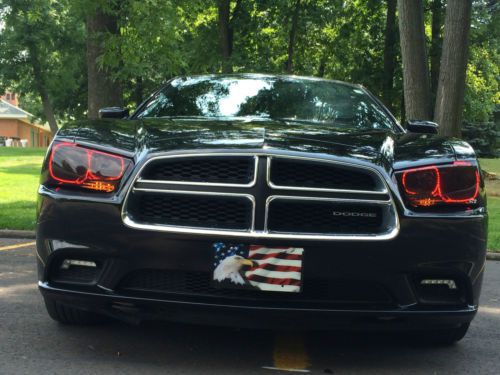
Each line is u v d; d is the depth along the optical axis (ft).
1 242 23.26
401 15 31.53
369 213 9.23
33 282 15.96
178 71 35.01
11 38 114.01
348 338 11.80
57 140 10.11
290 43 61.21
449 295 9.50
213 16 62.80
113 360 10.01
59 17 112.98
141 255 9.18
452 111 30.73
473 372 10.18
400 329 9.52
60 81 116.98
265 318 9.12
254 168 9.13
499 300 16.20
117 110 13.60
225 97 13.82
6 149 118.73
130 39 30.94
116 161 9.57
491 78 86.58
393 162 9.61
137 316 9.66
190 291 9.29
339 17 65.46
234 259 9.00
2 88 124.26
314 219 9.14
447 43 30.76
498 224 33.71
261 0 58.65
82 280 9.59
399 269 9.15
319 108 13.39
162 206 9.29
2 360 9.86
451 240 9.29
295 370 9.89
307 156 9.24
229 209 9.13
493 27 67.87
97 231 9.33
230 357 10.40
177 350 10.66
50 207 9.64
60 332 11.50
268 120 12.26
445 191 9.45
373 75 69.51
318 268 9.01
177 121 11.75
